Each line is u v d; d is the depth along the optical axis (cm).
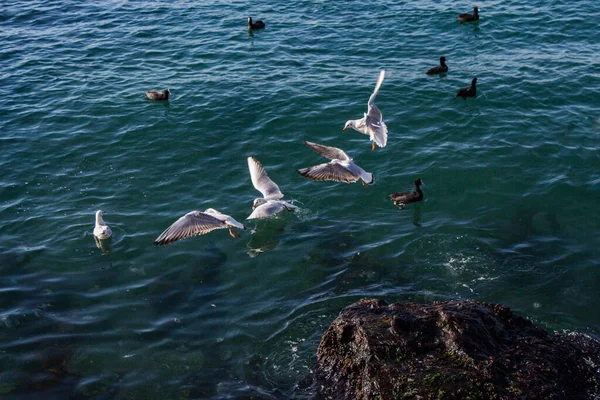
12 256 2011
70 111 2981
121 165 2539
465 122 2758
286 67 3381
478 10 4075
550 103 2878
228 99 3023
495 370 1351
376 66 3362
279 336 1672
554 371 1391
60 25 4159
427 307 1555
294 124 2780
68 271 1945
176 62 3522
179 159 2567
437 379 1332
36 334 1694
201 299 1823
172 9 4425
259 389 1515
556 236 2039
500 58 3394
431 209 2208
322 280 1880
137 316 1759
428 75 3216
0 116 2950
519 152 2511
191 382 1541
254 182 1797
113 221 2186
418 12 4116
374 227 2123
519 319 1576
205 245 2059
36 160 2581
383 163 2491
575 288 1806
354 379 1438
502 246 1998
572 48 3456
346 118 2814
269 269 1938
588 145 2528
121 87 3222
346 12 4191
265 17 4181
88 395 1507
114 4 4572
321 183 2377
